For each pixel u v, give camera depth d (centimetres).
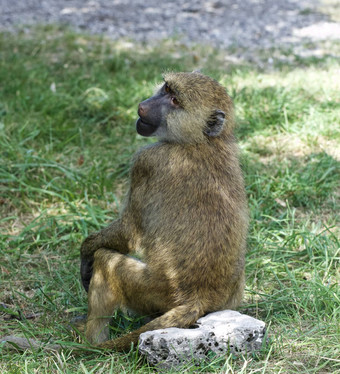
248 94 1308
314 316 645
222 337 556
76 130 1144
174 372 536
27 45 1686
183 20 2156
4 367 554
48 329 634
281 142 1134
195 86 600
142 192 601
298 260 788
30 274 769
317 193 955
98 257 609
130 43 1812
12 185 978
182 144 602
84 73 1472
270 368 552
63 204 934
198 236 579
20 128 1125
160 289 581
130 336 574
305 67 1586
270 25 2080
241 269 616
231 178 607
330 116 1205
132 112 1243
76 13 2211
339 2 2433
